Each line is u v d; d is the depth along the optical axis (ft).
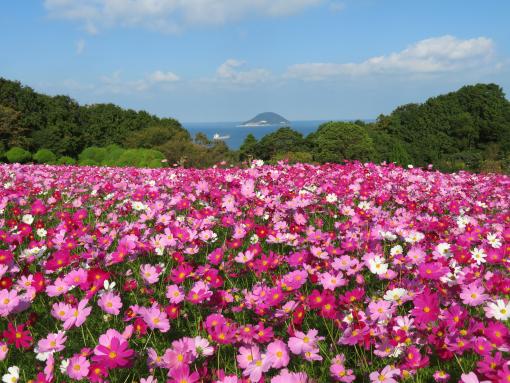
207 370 8.98
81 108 249.96
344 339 9.41
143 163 109.70
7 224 17.94
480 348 8.11
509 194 28.96
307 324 11.12
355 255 14.38
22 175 33.83
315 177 28.99
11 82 221.25
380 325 9.53
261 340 9.12
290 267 14.74
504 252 13.15
